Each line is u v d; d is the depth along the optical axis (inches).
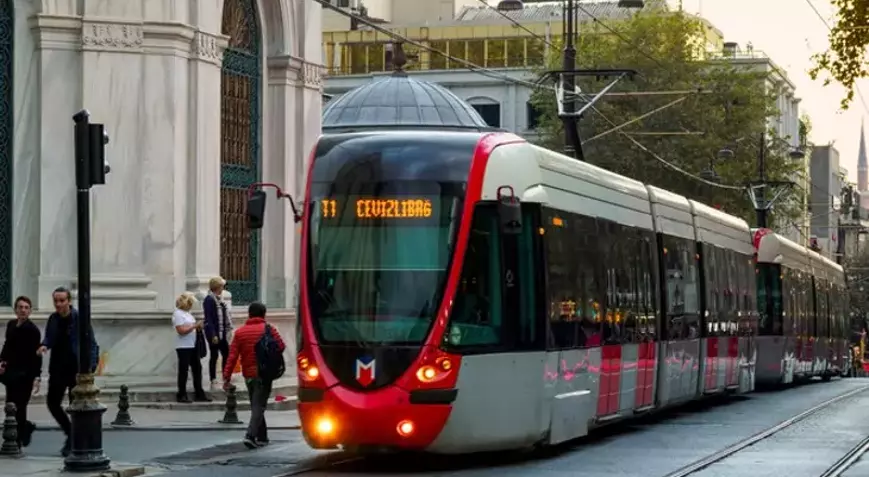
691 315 1291.8
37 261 1333.7
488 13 4023.1
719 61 2972.4
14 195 1331.2
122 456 922.1
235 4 1491.1
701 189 2886.3
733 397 1619.1
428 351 815.1
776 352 1736.0
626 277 1078.4
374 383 815.7
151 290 1349.7
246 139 1513.3
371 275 831.1
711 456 924.0
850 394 1702.8
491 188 850.8
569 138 1654.8
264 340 971.9
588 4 3777.1
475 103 3666.3
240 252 1507.1
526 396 864.9
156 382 1331.2
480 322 836.0
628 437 1071.0
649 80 2898.6
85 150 806.5
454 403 816.9
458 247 829.2
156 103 1353.3
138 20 1346.0
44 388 1294.3
